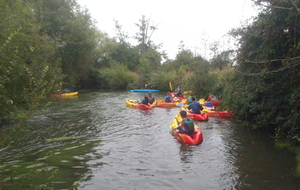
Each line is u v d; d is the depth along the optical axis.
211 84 18.08
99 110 15.23
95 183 5.41
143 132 9.76
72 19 24.28
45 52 11.31
